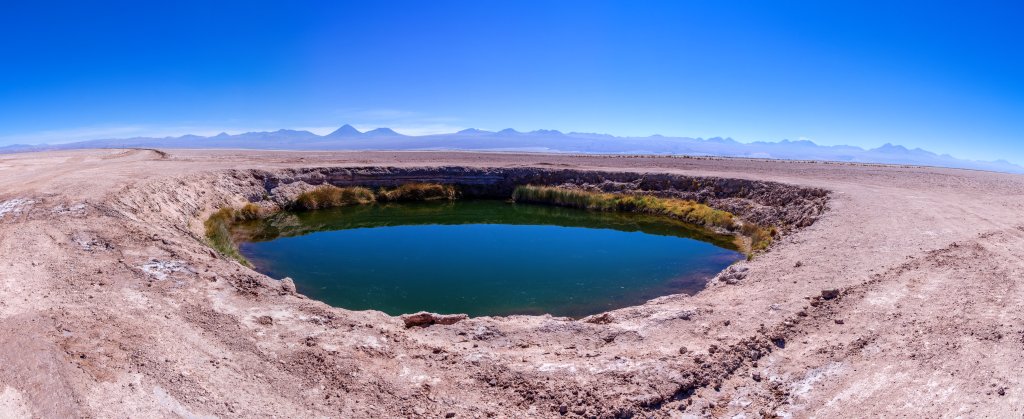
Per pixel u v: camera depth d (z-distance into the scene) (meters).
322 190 34.53
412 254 21.80
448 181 39.25
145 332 8.16
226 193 29.42
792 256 14.08
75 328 7.95
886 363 7.59
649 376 7.36
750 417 6.61
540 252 22.36
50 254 11.56
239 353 7.83
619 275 18.53
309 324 9.14
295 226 27.69
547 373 7.57
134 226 14.76
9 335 7.47
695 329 9.20
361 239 24.86
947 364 7.36
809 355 8.09
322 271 18.80
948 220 17.44
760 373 7.68
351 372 7.50
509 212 33.38
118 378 6.66
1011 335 8.04
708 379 7.41
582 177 38.78
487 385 7.37
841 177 33.41
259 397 6.68
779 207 26.91
